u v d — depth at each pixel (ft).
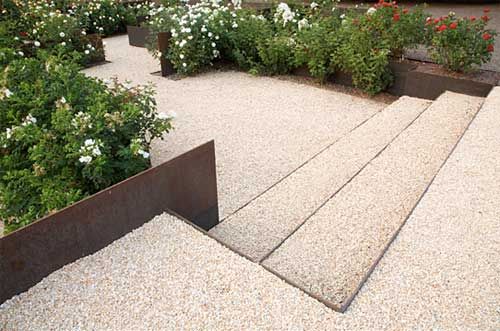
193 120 13.84
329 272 6.45
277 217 8.30
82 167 7.38
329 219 7.71
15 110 9.00
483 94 13.44
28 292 5.58
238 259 6.15
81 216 6.00
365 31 15.17
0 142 8.00
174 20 18.80
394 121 12.62
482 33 14.16
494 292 5.35
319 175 9.76
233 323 5.05
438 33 14.12
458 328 4.85
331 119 13.61
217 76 18.79
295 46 17.47
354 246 6.98
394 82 15.43
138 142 7.69
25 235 5.45
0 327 5.07
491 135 9.79
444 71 14.57
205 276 5.83
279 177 10.19
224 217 8.63
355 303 5.25
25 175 7.38
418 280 5.57
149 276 5.84
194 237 6.64
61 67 10.07
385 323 4.94
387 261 5.95
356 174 9.19
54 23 20.30
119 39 27.73
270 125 13.28
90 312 5.27
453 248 6.16
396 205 8.02
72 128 7.55
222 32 19.13
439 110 12.46
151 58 22.38
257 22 19.17
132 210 6.70
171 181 7.17
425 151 10.03
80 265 6.04
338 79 16.92
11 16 20.97
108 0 28.30
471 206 7.15
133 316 5.20
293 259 6.75
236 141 12.23
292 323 5.00
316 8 19.94
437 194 7.55
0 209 7.23
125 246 6.44
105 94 9.04
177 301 5.41
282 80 17.87
